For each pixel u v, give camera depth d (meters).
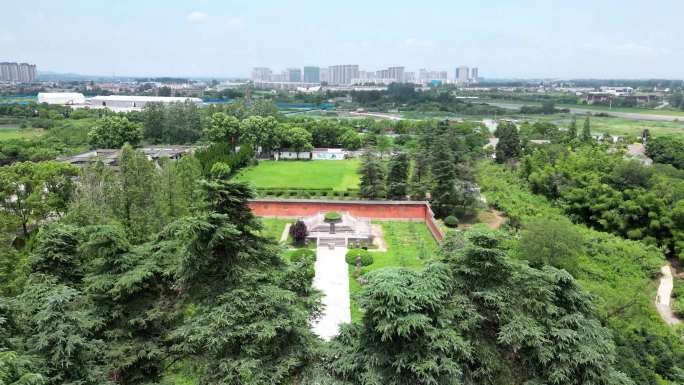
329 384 16.59
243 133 91.38
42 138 92.12
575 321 17.62
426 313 16.55
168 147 89.88
